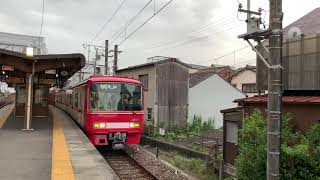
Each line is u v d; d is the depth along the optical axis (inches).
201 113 1256.8
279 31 260.5
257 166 328.2
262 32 279.6
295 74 481.1
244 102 507.8
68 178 345.1
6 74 860.6
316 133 339.0
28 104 703.7
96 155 461.4
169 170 574.2
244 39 299.6
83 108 687.7
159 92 1112.2
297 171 309.4
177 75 1157.7
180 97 1161.4
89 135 646.5
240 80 1592.0
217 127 1277.1
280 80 259.9
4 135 621.6
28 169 376.8
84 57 678.5
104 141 650.2
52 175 354.6
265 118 425.1
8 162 409.1
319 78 449.7
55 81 946.7
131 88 666.8
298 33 498.0
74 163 412.2
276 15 261.0
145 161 645.9
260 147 327.6
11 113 1115.9
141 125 670.5
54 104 1939.0
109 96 651.5
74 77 1845.5
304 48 471.5
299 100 417.1
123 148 757.9
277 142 258.1
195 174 583.2
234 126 564.7
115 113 649.0
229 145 575.8
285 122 365.1
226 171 547.2
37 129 720.3
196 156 727.7
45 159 430.6
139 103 670.5
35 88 1005.2
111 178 353.1
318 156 311.3
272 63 260.7
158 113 1106.1
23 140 570.6
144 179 509.7
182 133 1072.8
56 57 661.9
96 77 663.8
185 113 1170.6
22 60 675.4
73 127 771.4
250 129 349.4
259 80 482.0
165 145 885.8
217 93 1289.4
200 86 1261.1
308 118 410.9
